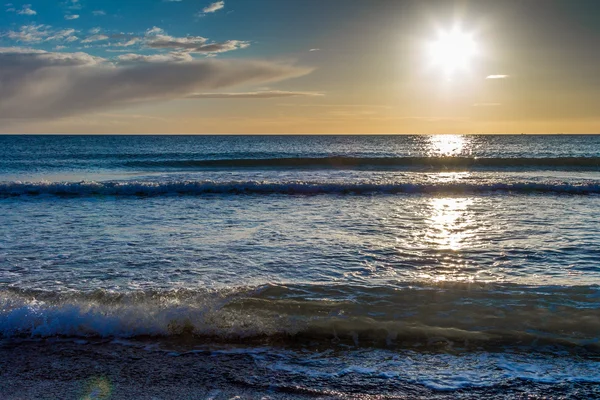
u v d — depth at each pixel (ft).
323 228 30.50
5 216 35.42
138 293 16.80
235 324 14.79
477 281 18.44
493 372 12.31
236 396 11.38
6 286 18.13
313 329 14.52
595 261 22.04
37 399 11.33
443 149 182.91
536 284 18.56
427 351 13.38
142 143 248.73
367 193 48.80
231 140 326.44
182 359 13.24
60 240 27.02
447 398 11.24
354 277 19.88
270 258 22.97
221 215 35.73
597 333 13.97
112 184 49.08
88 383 12.03
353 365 12.76
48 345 14.14
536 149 177.68
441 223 32.19
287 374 12.37
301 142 284.00
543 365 12.59
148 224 32.01
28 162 99.86
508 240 26.68
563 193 48.16
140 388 11.78
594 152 147.74
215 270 20.92
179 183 49.85
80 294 16.76
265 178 64.85
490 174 71.77
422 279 19.52
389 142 292.81
